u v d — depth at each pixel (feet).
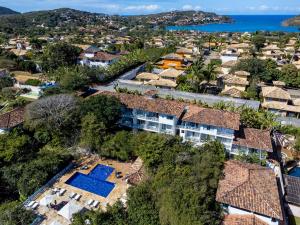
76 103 166.09
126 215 104.32
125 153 140.77
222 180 111.86
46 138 154.10
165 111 153.99
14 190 123.13
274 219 95.40
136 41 511.81
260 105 218.79
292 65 285.23
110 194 121.49
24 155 138.82
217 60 367.86
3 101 215.10
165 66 333.62
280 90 228.43
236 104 211.82
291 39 534.78
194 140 150.71
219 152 132.57
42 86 240.12
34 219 103.65
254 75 274.98
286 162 154.20
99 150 146.92
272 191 105.50
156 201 104.27
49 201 111.55
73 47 327.88
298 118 209.26
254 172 114.01
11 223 98.99
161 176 112.47
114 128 164.04
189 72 274.77
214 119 146.30
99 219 99.30
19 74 303.48
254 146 140.15
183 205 94.38
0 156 131.64
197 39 606.55
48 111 158.40
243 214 99.04
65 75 236.22
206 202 98.37
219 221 96.89
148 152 126.72
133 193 107.45
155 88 245.24
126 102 163.22
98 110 150.82
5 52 352.49
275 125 174.81
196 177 110.11
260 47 444.96
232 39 588.09
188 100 206.49
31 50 433.48
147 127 162.09
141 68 325.62
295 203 114.11
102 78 267.59
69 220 103.09
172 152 126.72
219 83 271.28
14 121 158.51
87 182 129.18
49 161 132.26
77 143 153.89
